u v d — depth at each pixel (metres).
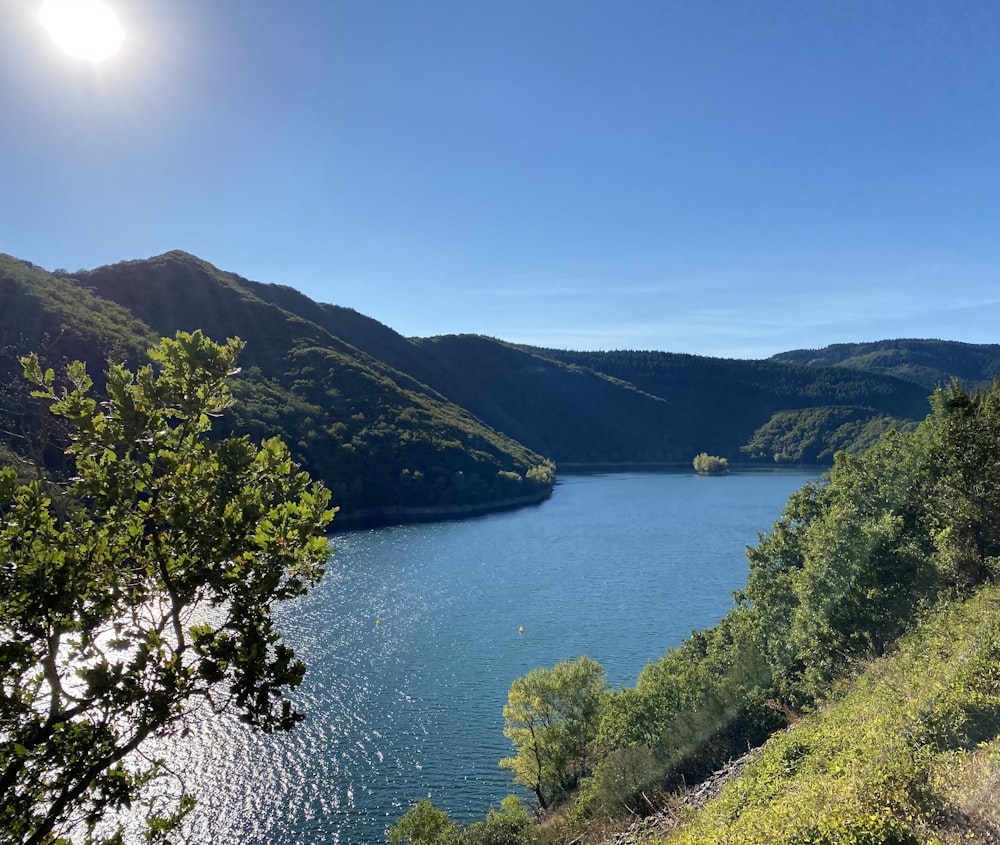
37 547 6.77
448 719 40.03
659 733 27.95
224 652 6.71
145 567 7.49
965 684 12.20
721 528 95.88
